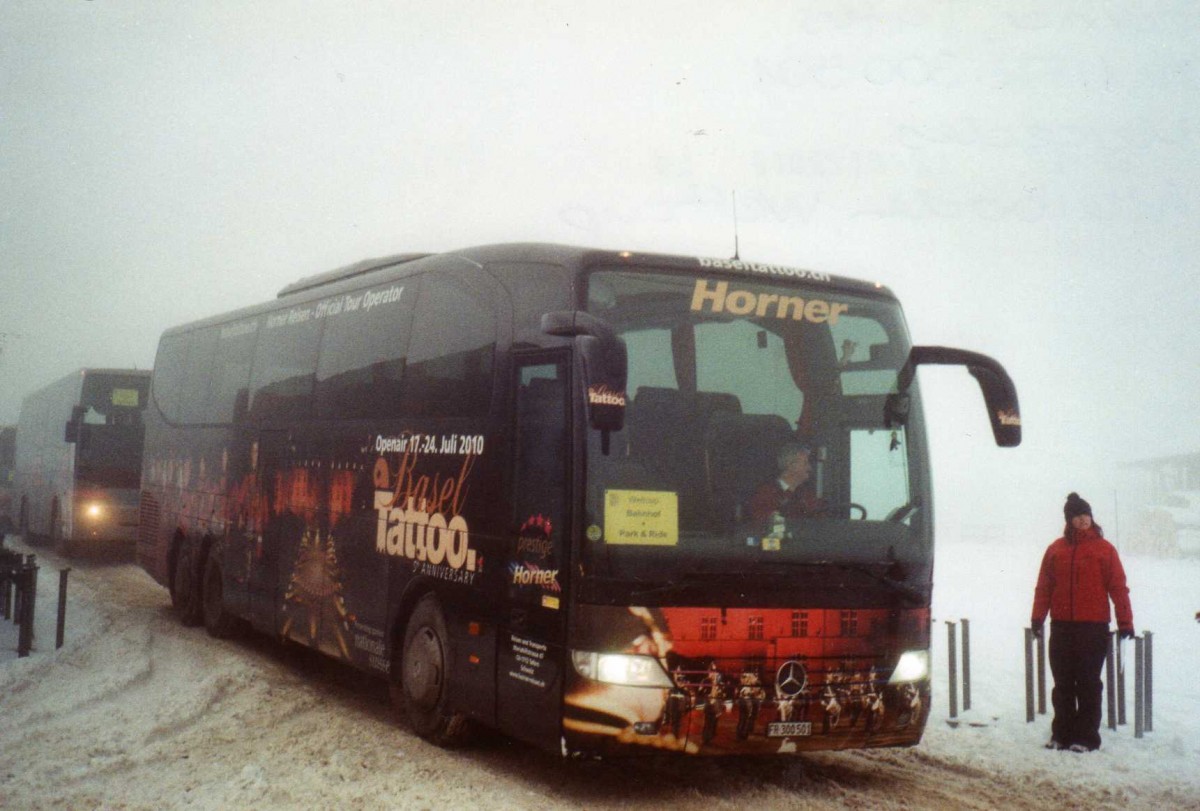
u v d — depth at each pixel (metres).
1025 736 10.33
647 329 7.96
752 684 7.56
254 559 13.26
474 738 9.24
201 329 16.34
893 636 7.98
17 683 11.23
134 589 20.05
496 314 8.84
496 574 8.44
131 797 7.64
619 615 7.43
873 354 8.48
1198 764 9.38
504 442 8.52
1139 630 18.94
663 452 7.71
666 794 8.13
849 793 8.28
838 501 8.04
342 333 11.66
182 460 16.22
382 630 10.10
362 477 10.76
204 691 10.93
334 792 7.85
